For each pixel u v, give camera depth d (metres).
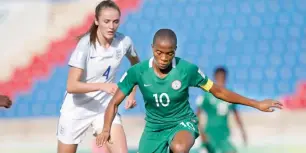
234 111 34.78
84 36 20.89
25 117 51.53
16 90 53.59
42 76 54.38
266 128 46.72
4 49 56.22
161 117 18.39
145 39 56.12
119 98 18.12
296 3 57.16
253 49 54.44
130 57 22.38
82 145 42.69
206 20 56.62
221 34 55.56
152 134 18.81
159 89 17.58
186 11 57.44
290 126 47.09
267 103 17.81
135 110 49.44
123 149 20.80
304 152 40.06
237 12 56.84
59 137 22.30
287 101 50.22
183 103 18.22
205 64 53.75
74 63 20.41
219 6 57.34
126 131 46.41
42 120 50.59
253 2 57.34
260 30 55.62
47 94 53.06
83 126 22.06
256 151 40.56
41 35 56.97
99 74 21.20
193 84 17.92
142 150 19.12
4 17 58.06
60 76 54.31
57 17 57.78
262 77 52.44
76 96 21.73
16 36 57.06
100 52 20.86
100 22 20.11
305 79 52.22
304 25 55.91
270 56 53.91
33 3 58.62
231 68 53.16
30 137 47.38
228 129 34.16
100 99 21.86
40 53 55.81
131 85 18.05
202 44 55.00
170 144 17.77
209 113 34.12
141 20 57.31
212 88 17.98
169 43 16.14
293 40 54.94
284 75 52.56
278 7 56.97
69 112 21.97
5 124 49.88
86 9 58.09
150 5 58.09
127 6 58.06
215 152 33.94
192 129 18.06
